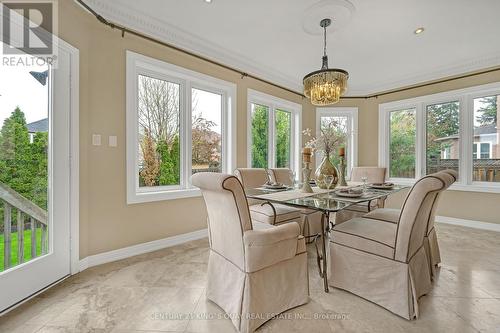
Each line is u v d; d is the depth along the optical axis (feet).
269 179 9.89
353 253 5.42
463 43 9.20
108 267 7.02
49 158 5.99
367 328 4.40
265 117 13.41
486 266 6.89
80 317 4.74
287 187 8.13
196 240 9.57
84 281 6.19
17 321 4.63
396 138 13.80
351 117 14.92
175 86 9.50
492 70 10.31
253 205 9.13
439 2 6.78
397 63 11.09
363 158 14.66
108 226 7.45
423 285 5.24
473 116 11.18
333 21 7.79
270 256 4.43
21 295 5.25
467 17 7.49
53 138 6.04
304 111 14.87
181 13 7.57
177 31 8.49
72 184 6.54
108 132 7.41
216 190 4.33
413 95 12.84
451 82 11.53
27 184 5.57
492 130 10.77
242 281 4.37
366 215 6.75
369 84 13.98
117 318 4.71
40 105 5.81
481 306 5.03
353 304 5.14
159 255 7.97
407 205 4.72
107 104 7.38
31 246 5.62
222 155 11.12
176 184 9.55
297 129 14.49
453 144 11.81
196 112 10.19
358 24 7.93
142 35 7.91
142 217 8.20
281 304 4.76
